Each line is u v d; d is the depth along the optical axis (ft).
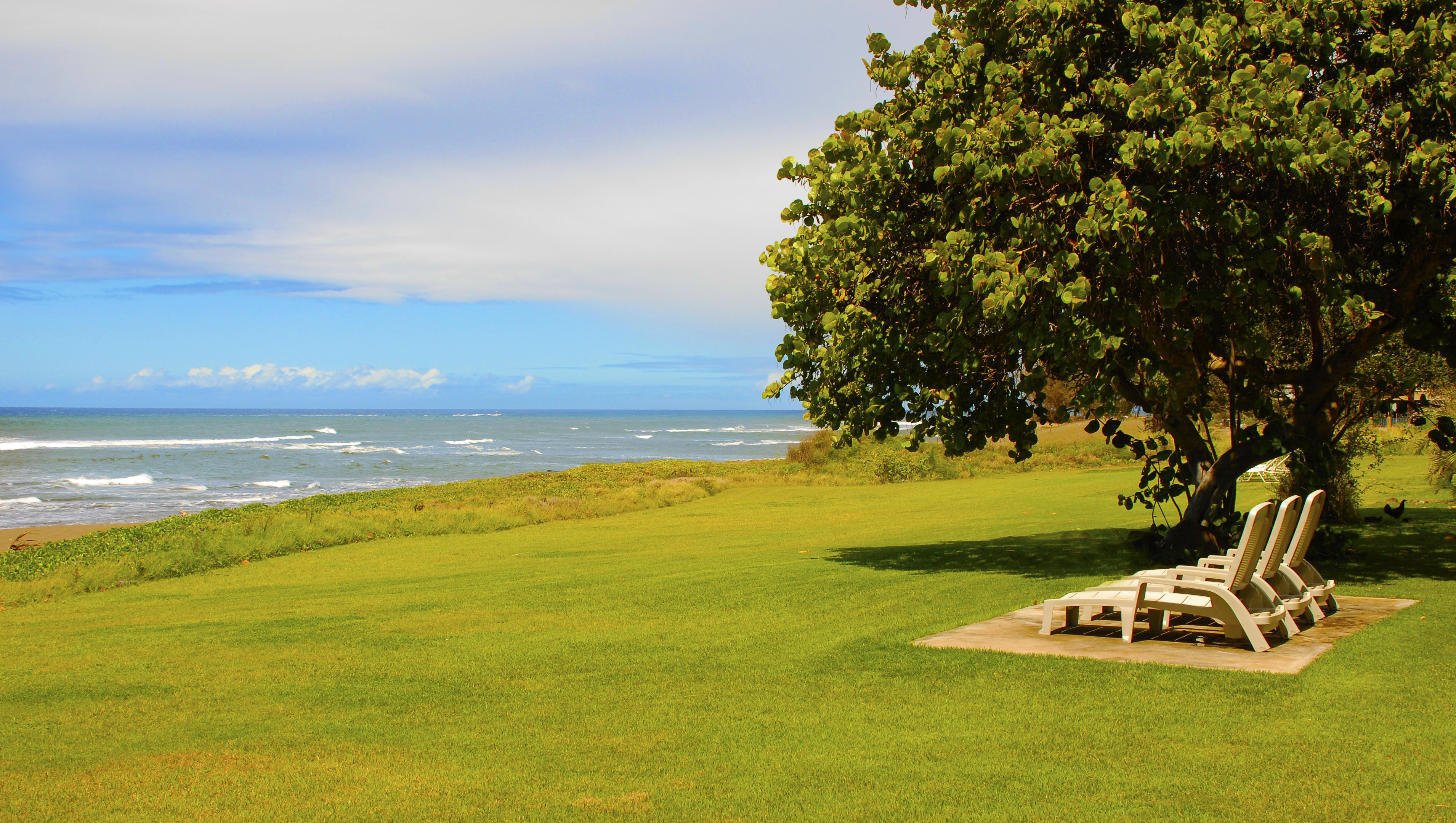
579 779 14.61
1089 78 33.19
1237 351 36.17
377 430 477.77
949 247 30.48
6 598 43.06
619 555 51.62
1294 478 35.94
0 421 556.10
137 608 38.83
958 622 26.05
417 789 14.43
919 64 35.27
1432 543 37.37
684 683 20.54
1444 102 28.94
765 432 511.40
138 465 203.00
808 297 40.24
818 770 14.56
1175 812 12.30
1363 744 14.51
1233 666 19.40
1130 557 38.65
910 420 39.01
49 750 17.56
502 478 127.65
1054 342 29.94
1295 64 32.27
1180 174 29.66
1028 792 13.24
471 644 26.30
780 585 35.01
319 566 52.11
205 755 16.76
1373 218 32.37
